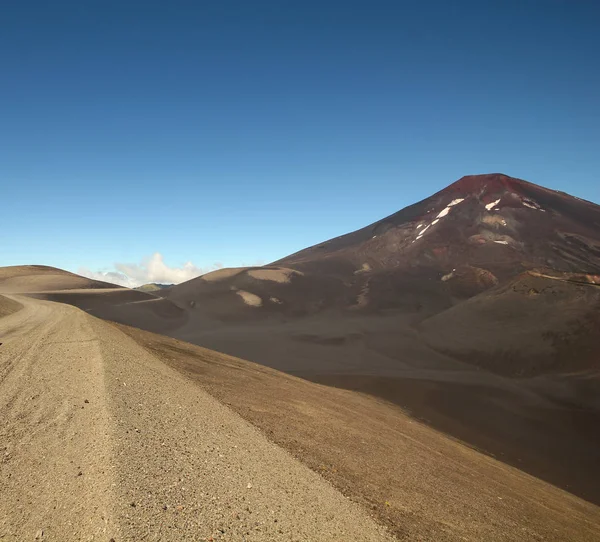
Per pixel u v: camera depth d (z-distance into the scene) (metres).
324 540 4.79
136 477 5.21
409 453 11.84
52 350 14.53
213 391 12.16
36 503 4.81
